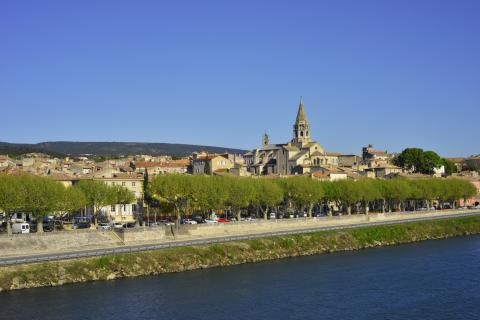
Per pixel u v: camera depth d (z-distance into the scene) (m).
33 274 132.38
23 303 120.12
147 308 120.31
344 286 142.38
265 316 117.69
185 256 158.25
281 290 137.25
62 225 194.62
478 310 123.38
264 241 180.88
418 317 118.56
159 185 199.25
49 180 169.75
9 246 144.00
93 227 188.50
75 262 140.00
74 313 115.38
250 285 141.12
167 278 145.25
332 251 192.50
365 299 130.88
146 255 151.88
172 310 119.62
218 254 165.12
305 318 117.00
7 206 153.38
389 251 195.38
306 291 136.88
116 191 196.38
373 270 161.38
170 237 177.12
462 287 142.25
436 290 139.25
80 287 133.00
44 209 161.25
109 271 142.00
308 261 173.75
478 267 165.88
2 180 157.38
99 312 116.69
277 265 166.50
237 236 181.50
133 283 138.88
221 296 130.88
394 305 126.56
